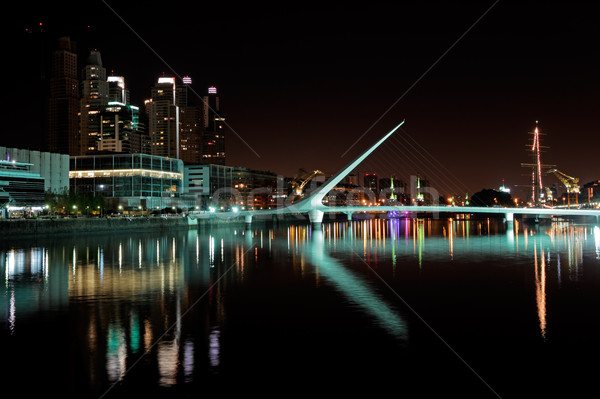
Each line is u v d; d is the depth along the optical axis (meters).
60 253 71.81
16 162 130.62
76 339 27.31
